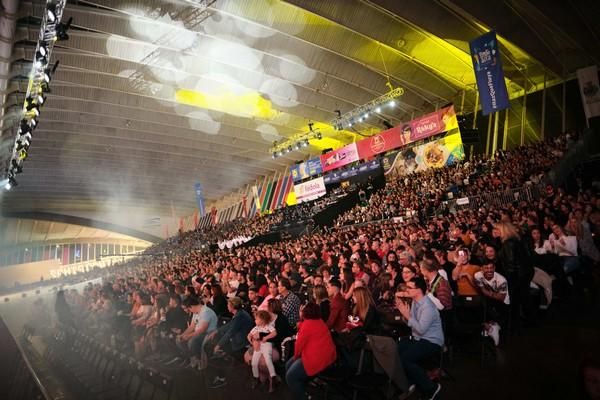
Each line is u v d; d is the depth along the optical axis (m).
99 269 44.25
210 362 6.20
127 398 5.85
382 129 33.75
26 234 48.50
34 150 31.05
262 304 6.55
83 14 16.95
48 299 30.95
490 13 18.00
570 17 19.19
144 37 18.81
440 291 4.92
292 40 21.14
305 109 28.95
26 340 14.30
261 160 41.09
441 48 22.55
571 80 23.75
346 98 27.11
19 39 15.48
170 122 29.66
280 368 5.51
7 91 18.44
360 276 6.92
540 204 9.58
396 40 20.58
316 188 33.12
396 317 5.16
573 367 4.19
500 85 16.36
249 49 21.58
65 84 21.89
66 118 26.94
